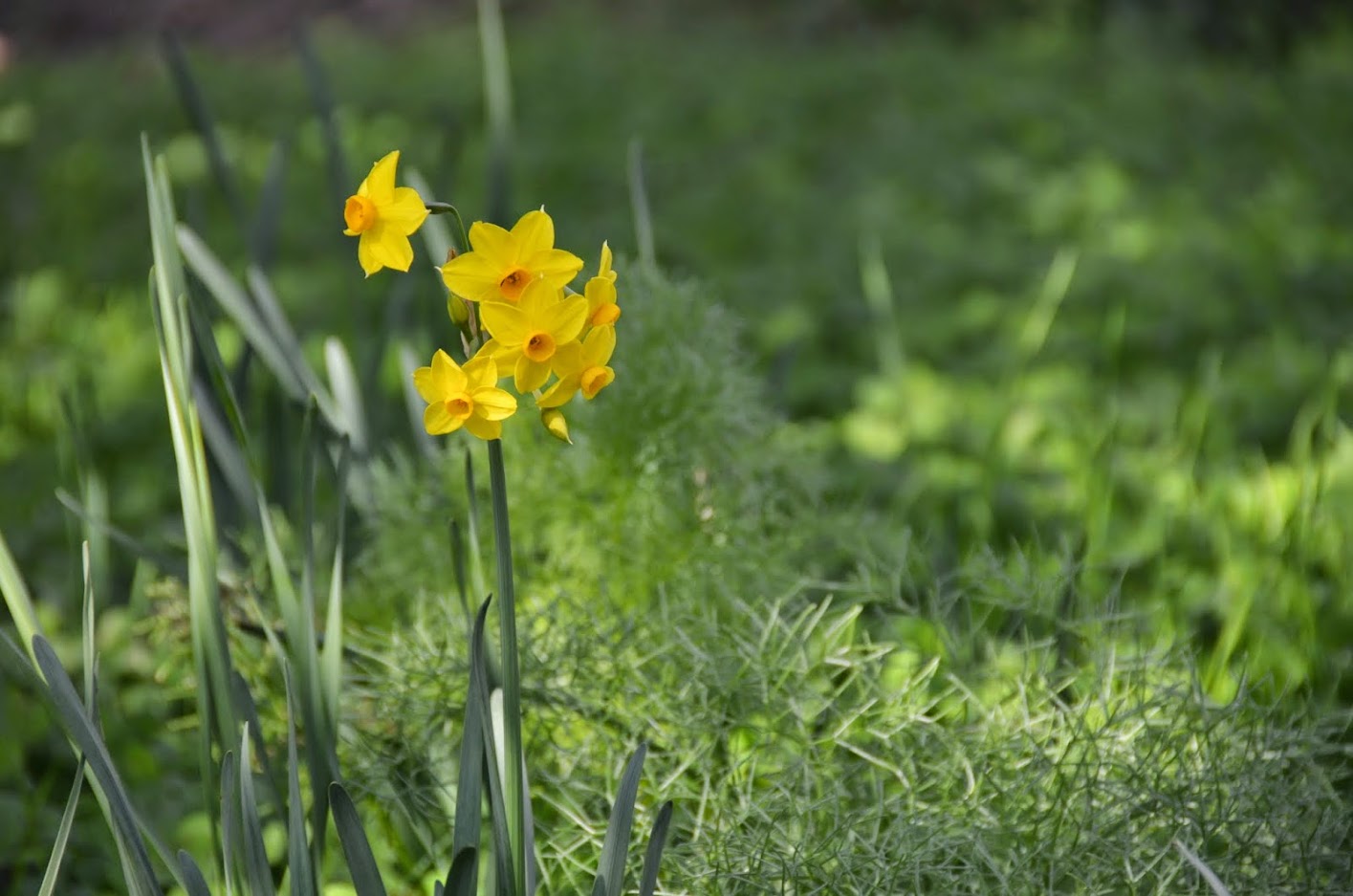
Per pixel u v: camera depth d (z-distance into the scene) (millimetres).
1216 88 4094
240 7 6164
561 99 4129
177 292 1077
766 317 2553
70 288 2781
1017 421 1994
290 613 1101
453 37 5262
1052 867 1098
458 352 1445
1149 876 1112
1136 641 1229
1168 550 1587
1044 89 4051
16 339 2453
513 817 1025
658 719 1170
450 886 1010
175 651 1275
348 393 1317
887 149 3576
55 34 6211
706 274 2764
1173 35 4828
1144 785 1116
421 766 1179
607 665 1180
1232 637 1260
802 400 2238
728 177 3404
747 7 5668
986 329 2502
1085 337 2395
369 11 6000
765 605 1193
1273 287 2592
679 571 1230
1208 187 3258
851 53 4855
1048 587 1231
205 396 1231
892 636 1255
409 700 1164
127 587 1550
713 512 1249
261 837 1033
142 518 1860
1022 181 3273
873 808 1122
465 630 1176
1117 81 4168
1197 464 1812
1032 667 1189
